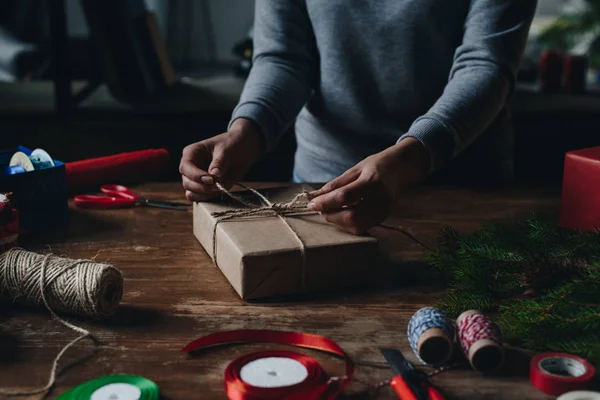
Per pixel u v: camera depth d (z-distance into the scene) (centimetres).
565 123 254
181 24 527
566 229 108
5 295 94
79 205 139
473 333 78
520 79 310
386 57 151
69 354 83
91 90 248
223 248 105
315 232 105
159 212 137
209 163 130
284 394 71
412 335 81
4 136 238
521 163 258
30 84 300
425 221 133
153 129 242
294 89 150
